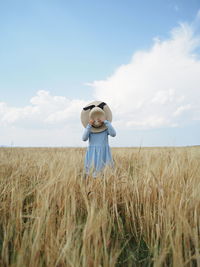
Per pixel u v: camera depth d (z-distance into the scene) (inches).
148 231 67.2
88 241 49.4
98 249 48.6
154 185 84.2
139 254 62.8
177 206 68.4
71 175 89.9
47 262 48.5
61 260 48.6
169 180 87.2
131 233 74.9
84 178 104.1
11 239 62.3
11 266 46.1
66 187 77.9
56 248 51.0
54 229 58.6
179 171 100.5
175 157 123.9
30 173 128.8
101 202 79.0
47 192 69.5
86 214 75.6
